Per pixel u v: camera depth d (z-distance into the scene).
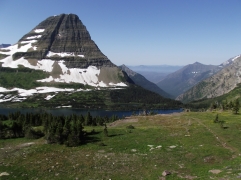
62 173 41.25
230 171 39.00
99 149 55.00
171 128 74.50
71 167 43.94
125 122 99.12
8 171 42.47
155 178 38.34
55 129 63.94
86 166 44.41
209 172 39.47
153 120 96.12
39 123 106.81
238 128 69.56
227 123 76.69
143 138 63.44
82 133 63.59
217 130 68.19
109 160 47.41
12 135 71.38
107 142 60.72
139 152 52.16
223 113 104.00
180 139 61.22
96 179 38.69
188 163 44.88
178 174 39.75
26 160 48.28
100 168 43.38
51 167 44.03
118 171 41.84
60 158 49.03
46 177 39.69
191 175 39.12
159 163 45.19
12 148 58.09
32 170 42.78
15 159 49.03
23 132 72.06
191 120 86.56
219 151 50.22
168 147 54.75
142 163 45.44
